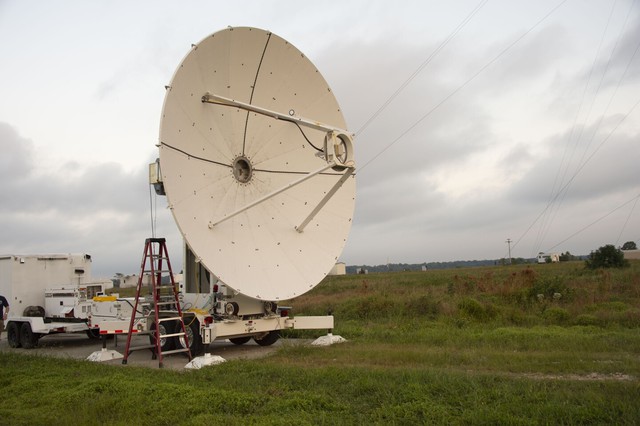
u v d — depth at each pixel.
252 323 14.16
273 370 10.62
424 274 70.88
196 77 12.86
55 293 18.75
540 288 21.75
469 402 7.71
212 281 14.70
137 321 14.62
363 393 8.59
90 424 7.66
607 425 6.64
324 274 14.63
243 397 8.42
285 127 14.97
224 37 13.23
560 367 10.29
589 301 20.48
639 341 12.95
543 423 6.72
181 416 7.78
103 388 9.48
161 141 11.95
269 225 14.33
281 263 14.03
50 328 17.34
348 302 24.66
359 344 14.46
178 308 13.77
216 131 13.60
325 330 17.62
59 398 9.05
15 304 18.70
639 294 22.80
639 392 7.86
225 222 13.40
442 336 14.78
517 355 11.65
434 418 7.14
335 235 15.27
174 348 14.70
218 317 14.22
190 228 12.29
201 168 13.16
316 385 9.26
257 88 14.28
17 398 9.51
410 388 8.44
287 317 14.95
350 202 15.73
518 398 7.71
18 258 18.91
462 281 28.59
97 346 18.00
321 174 15.55
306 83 15.04
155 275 13.98
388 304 21.70
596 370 10.00
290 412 7.71
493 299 21.53
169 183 11.98
